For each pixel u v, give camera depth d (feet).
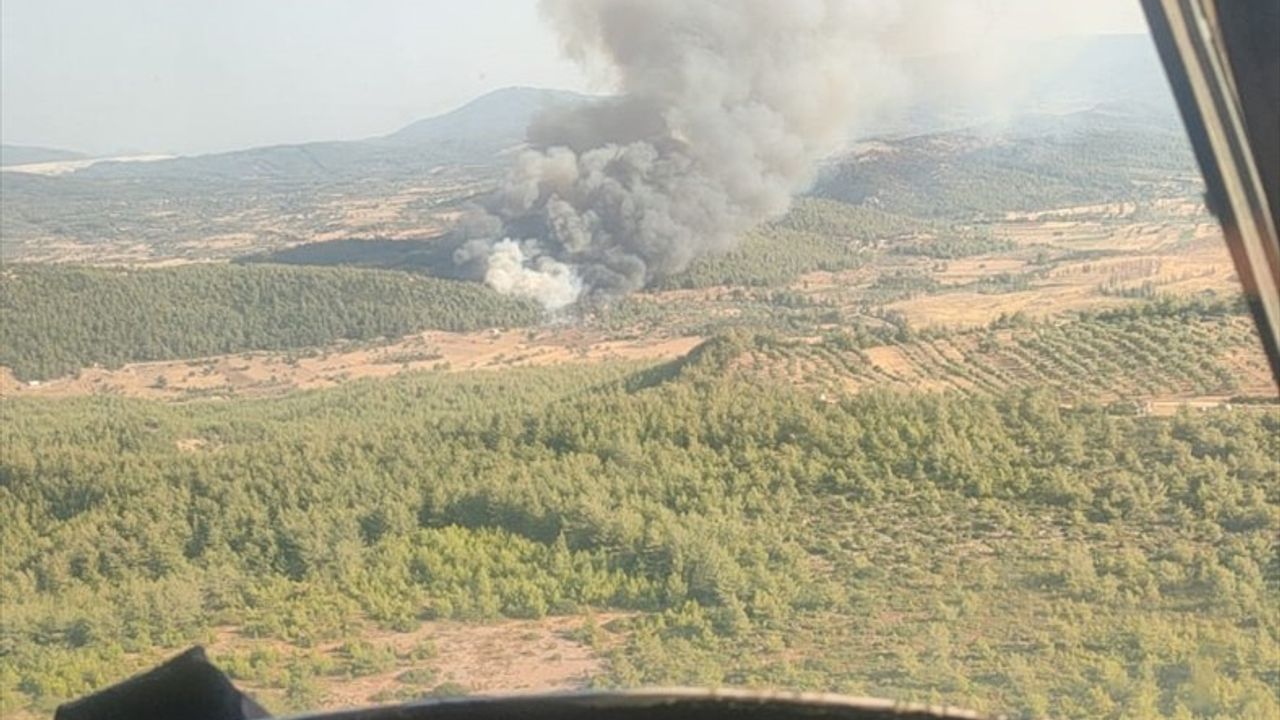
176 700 6.56
